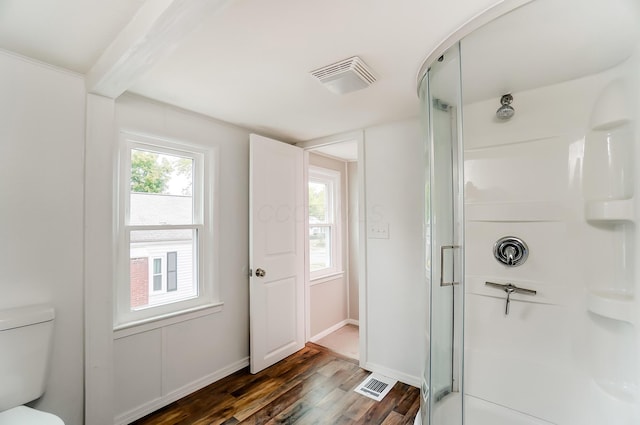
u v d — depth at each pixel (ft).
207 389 7.40
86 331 5.29
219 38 4.32
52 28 4.10
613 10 3.58
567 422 5.24
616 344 4.69
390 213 8.13
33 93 4.86
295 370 8.40
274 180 8.96
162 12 3.33
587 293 5.17
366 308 8.49
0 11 3.71
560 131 5.53
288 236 9.46
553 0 3.46
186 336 7.20
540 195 5.73
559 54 4.57
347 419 6.28
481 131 6.35
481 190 6.36
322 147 9.94
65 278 5.13
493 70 5.15
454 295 5.48
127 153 6.44
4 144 4.60
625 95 4.52
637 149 4.32
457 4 3.62
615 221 4.79
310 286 10.87
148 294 6.79
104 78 4.87
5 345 4.31
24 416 4.01
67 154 5.18
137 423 6.14
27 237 4.78
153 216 6.91
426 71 5.18
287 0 3.52
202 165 7.75
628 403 4.38
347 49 4.64
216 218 7.88
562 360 5.43
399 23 4.00
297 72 5.35
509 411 5.81
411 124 7.82
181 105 6.94
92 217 5.41
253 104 6.87
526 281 5.84
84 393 5.29
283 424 6.11
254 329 8.23
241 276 8.55
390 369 8.04
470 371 6.29
